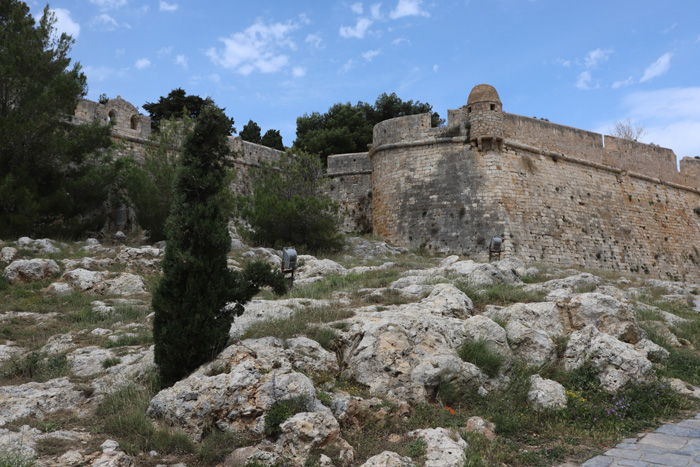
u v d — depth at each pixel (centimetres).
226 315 876
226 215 2745
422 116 3553
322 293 1463
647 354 1135
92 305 1456
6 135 2133
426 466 636
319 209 2873
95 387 829
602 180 3856
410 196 3469
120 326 1234
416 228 3388
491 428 784
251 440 680
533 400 875
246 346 820
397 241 3450
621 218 3838
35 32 2394
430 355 881
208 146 900
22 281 1689
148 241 2550
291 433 648
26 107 2242
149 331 1164
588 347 1023
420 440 692
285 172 3291
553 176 3569
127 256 1978
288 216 2816
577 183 3691
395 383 831
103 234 2511
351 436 711
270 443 667
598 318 1159
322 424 660
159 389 802
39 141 2228
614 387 937
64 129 2412
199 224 865
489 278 1566
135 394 778
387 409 773
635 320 1177
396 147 3606
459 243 3238
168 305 827
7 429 670
